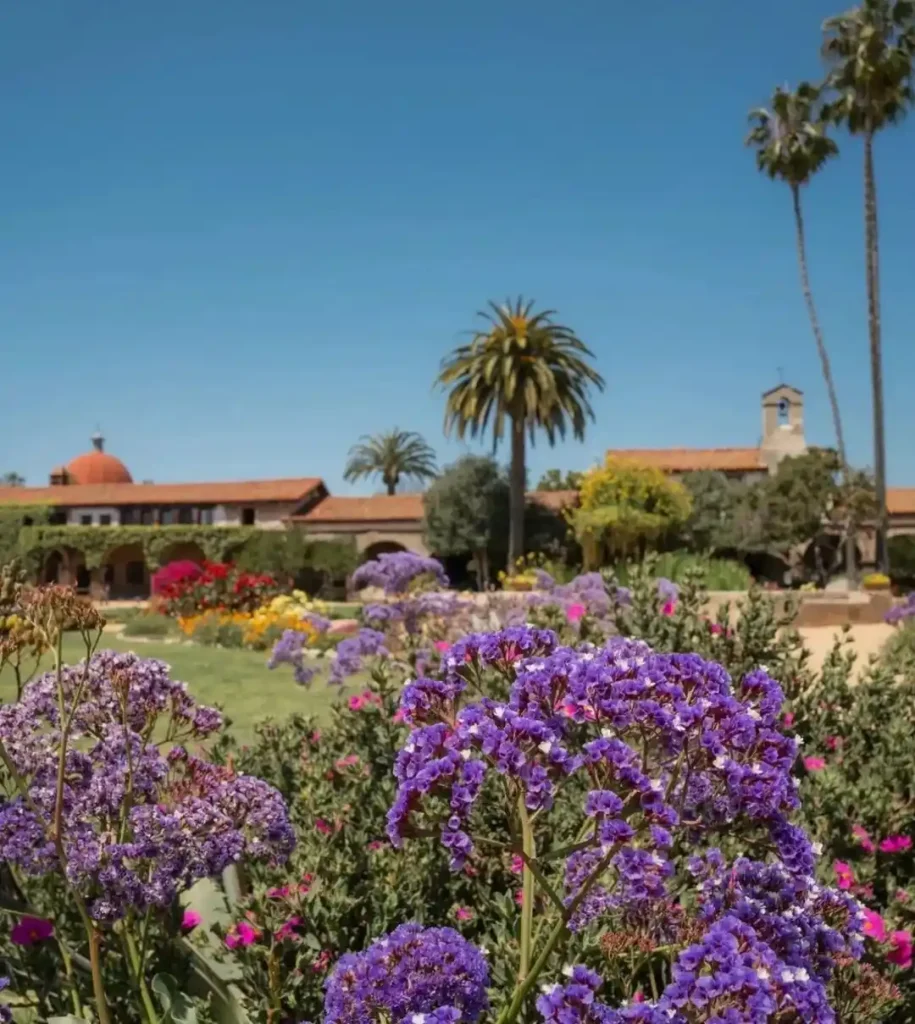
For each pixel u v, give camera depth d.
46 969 2.90
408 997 1.99
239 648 19.12
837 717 5.12
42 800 2.75
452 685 2.40
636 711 2.18
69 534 56.12
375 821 3.99
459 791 2.02
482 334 48.16
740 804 2.22
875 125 39.72
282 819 2.85
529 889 2.29
